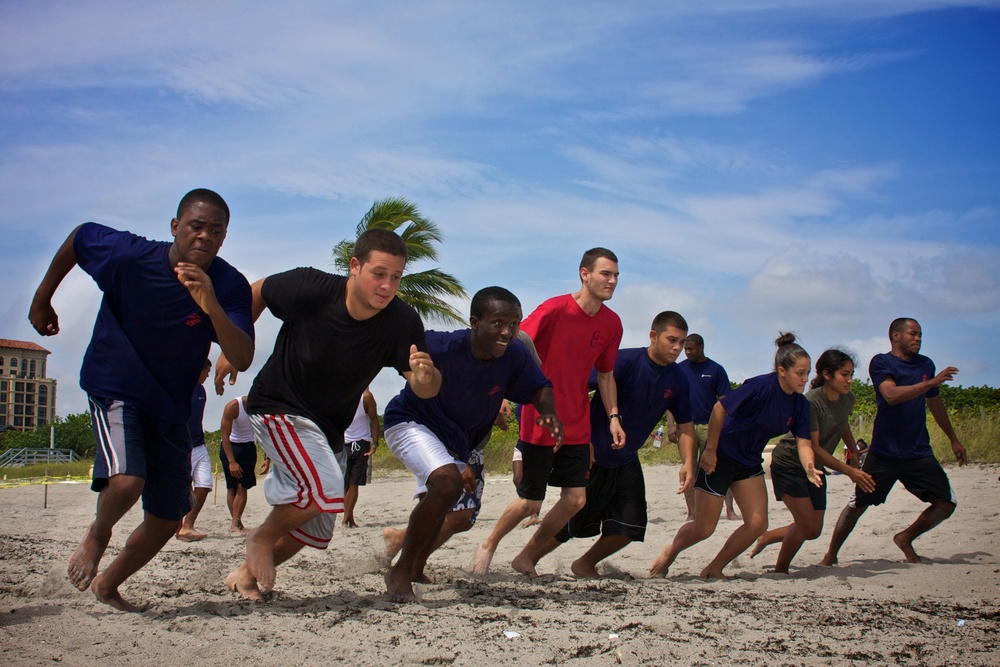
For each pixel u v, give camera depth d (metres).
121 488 3.67
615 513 6.16
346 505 9.56
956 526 8.19
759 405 5.96
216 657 3.20
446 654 3.31
